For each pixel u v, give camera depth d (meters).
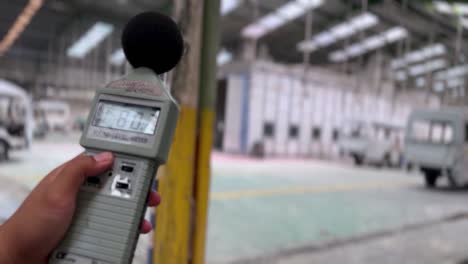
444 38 21.06
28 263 0.56
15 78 25.80
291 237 4.75
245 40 21.72
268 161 15.95
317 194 8.33
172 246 1.91
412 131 10.64
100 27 20.84
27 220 0.54
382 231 5.28
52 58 26.36
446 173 9.90
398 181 11.91
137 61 0.66
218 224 5.23
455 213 7.03
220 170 11.59
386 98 22.88
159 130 0.60
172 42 0.64
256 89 17.31
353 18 18.31
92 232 0.57
